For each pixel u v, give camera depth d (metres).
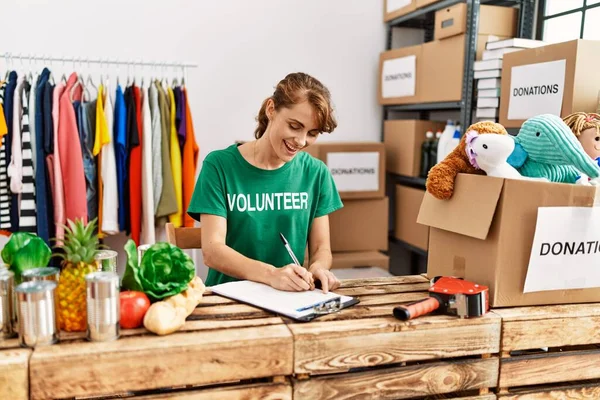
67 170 2.22
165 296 0.92
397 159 2.92
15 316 0.86
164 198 2.37
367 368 0.94
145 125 2.33
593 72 1.63
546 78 1.73
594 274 1.06
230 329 0.89
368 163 2.81
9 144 2.22
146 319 0.86
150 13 2.71
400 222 3.00
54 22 2.57
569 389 1.02
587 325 1.01
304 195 1.41
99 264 0.93
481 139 1.03
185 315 0.91
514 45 2.03
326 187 1.47
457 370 0.95
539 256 1.01
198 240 1.60
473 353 0.95
